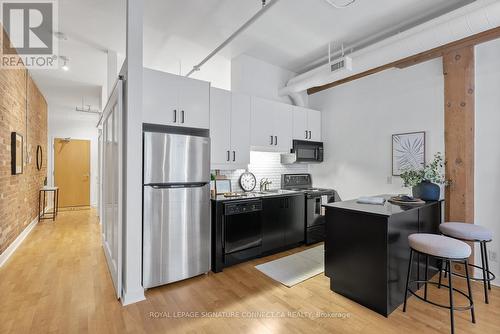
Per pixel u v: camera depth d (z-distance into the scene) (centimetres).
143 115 252
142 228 239
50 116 707
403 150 343
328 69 341
